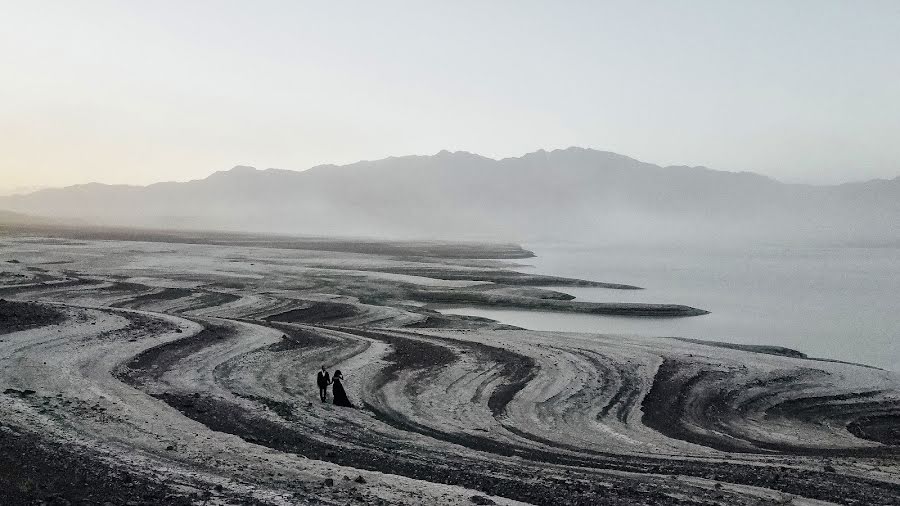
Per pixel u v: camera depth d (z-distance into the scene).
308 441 20.67
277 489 14.88
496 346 41.34
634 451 22.52
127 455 16.94
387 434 22.45
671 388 33.75
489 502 14.46
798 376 37.16
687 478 17.78
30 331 35.88
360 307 60.66
